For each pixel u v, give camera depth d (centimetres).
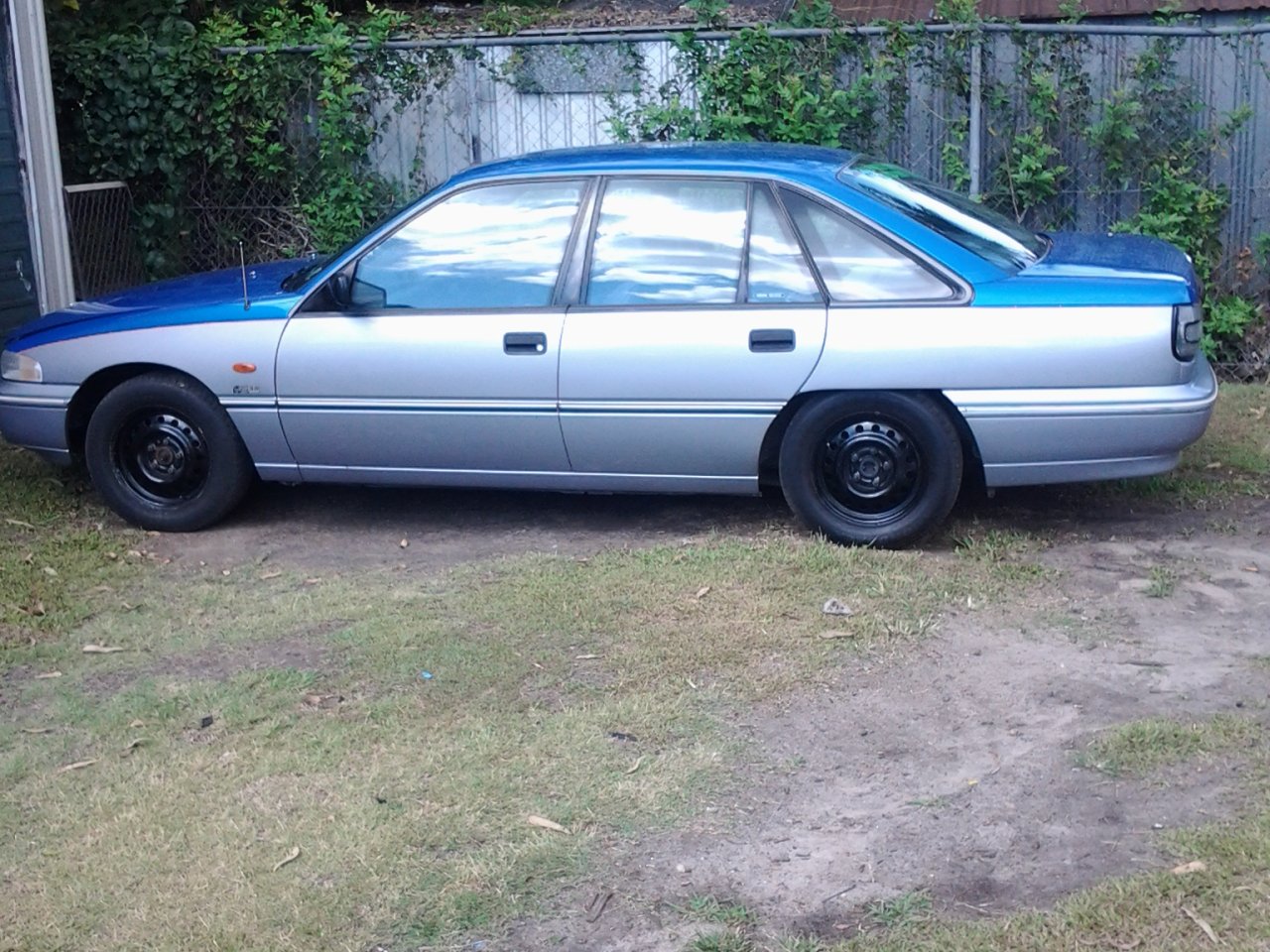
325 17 1041
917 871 397
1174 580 608
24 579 636
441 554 665
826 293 621
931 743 471
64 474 790
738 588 603
